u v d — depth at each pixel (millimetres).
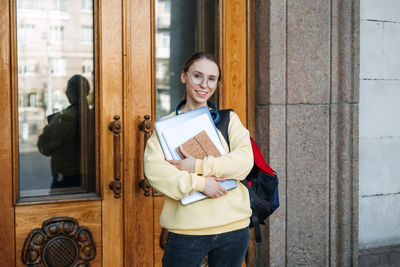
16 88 2434
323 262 3006
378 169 3342
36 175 2514
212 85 1722
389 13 3330
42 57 2521
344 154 2998
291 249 2916
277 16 2824
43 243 2439
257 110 2945
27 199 2457
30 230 2434
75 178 2598
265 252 2912
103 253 2596
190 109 1782
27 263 2410
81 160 2605
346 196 3018
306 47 2902
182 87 2834
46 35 2525
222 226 1594
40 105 2521
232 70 2904
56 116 2559
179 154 1611
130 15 2637
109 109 2605
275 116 2840
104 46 2584
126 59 2621
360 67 3244
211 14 2889
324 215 2996
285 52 2857
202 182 1542
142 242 2682
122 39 2617
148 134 2631
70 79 2582
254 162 1818
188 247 1575
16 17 2443
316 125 2949
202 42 2871
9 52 2396
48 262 2455
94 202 2572
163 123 1641
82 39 2602
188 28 2834
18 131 2461
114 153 2568
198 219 1565
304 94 2908
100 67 2574
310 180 2945
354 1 2984
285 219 2895
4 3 2379
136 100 2666
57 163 2559
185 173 1551
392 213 3406
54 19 2541
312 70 2924
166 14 2773
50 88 2543
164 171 1562
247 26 2922
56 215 2490
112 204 2613
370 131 3305
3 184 2381
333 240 3025
